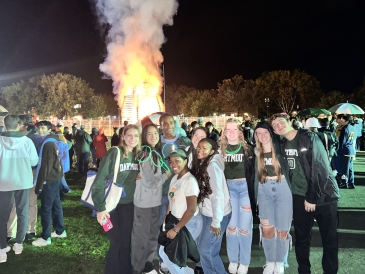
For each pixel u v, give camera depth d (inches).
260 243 202.5
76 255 199.3
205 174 143.7
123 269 155.1
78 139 487.8
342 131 367.9
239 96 2068.2
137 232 159.2
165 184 170.7
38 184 201.5
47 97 1969.7
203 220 147.9
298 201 159.0
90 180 155.0
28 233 227.0
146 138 163.9
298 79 2039.9
